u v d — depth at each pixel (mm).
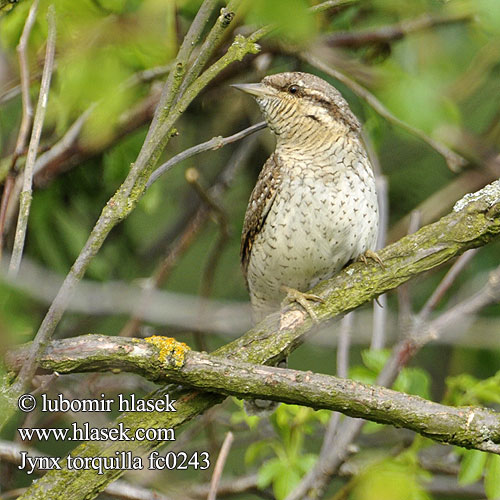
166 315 7410
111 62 5488
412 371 7215
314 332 5715
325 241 6898
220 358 5035
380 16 8227
